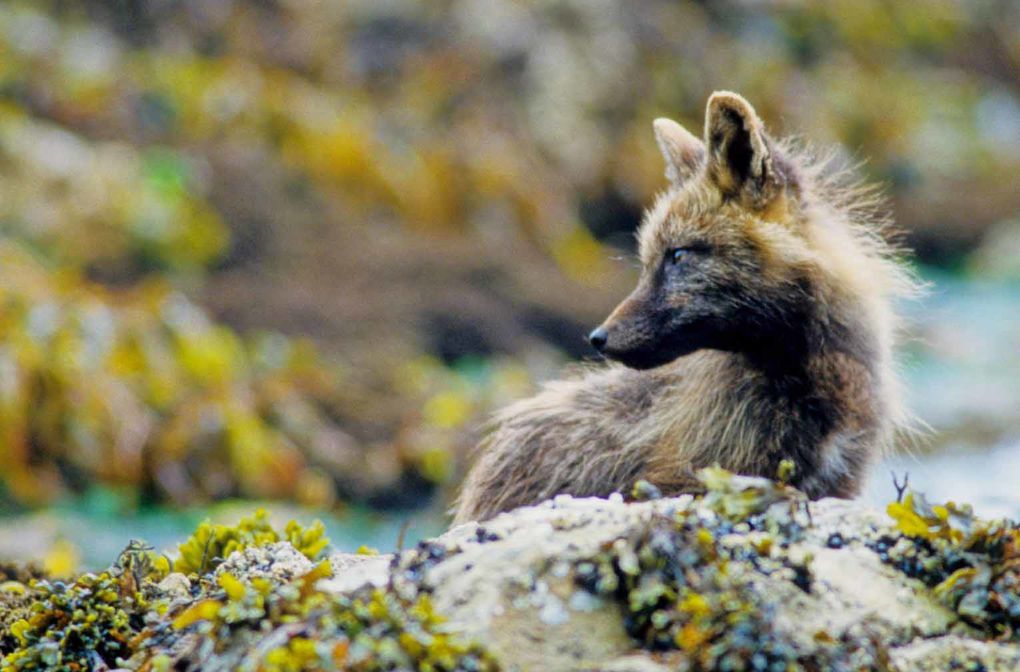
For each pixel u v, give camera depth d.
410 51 27.95
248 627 5.50
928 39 37.03
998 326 23.73
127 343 17.06
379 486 16.39
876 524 5.96
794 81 32.12
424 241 23.36
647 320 8.77
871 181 31.48
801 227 8.77
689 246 8.76
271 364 18.69
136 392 16.44
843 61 34.06
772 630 5.04
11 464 15.34
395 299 21.30
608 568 5.31
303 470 16.31
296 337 19.89
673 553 5.29
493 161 25.95
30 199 20.61
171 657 5.66
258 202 22.78
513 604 5.25
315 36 27.88
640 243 9.27
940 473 16.03
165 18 26.83
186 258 21.27
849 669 5.06
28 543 12.88
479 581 5.32
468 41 28.20
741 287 8.61
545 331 22.08
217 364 17.47
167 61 25.97
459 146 26.27
